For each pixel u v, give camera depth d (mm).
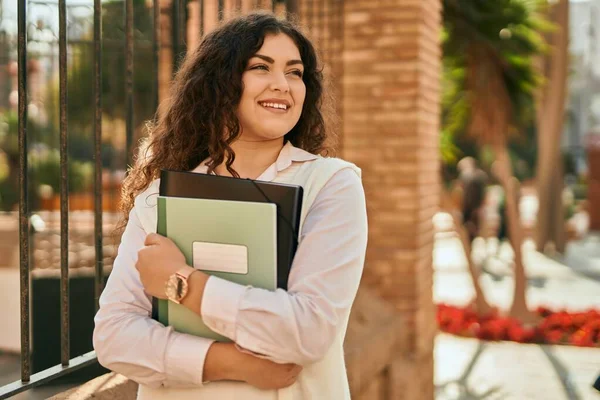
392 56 4664
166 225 1464
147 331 1442
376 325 4258
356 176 1549
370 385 3953
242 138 1630
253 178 1618
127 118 2518
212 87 1602
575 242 18734
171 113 1704
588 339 7645
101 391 2338
